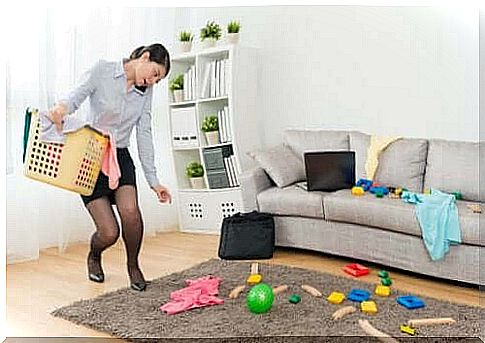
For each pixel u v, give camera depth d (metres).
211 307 3.03
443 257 3.42
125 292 3.25
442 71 4.35
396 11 4.52
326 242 3.99
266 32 5.14
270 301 2.95
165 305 3.00
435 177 3.97
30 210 3.98
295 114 5.06
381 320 2.86
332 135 4.57
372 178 4.21
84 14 4.31
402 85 4.54
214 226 4.89
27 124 3.15
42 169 3.16
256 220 4.07
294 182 4.38
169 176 5.14
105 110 3.32
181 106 5.11
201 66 4.94
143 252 4.26
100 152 3.28
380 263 3.72
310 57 4.96
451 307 3.04
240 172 4.80
